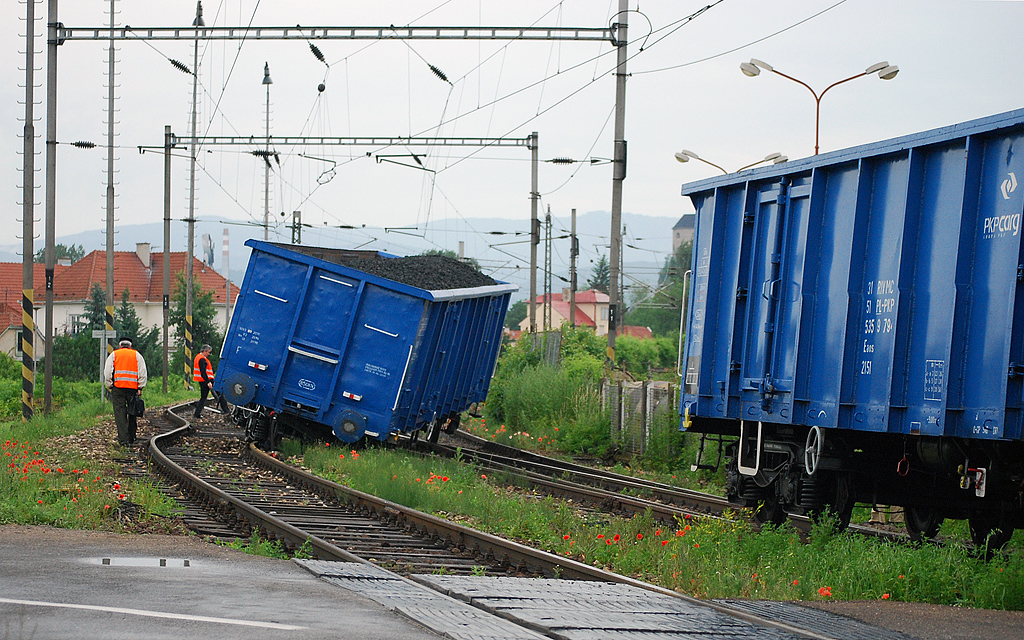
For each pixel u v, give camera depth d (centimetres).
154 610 989
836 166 1745
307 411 2900
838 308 1705
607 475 3020
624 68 3738
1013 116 1376
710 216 2150
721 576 1381
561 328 6347
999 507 1673
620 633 988
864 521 2259
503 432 4481
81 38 4091
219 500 1975
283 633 912
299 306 2884
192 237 7225
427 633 942
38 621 923
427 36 3700
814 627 1076
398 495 2136
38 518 1625
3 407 4897
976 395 1423
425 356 2981
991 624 1121
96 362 8288
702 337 2109
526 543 1762
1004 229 1398
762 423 1984
